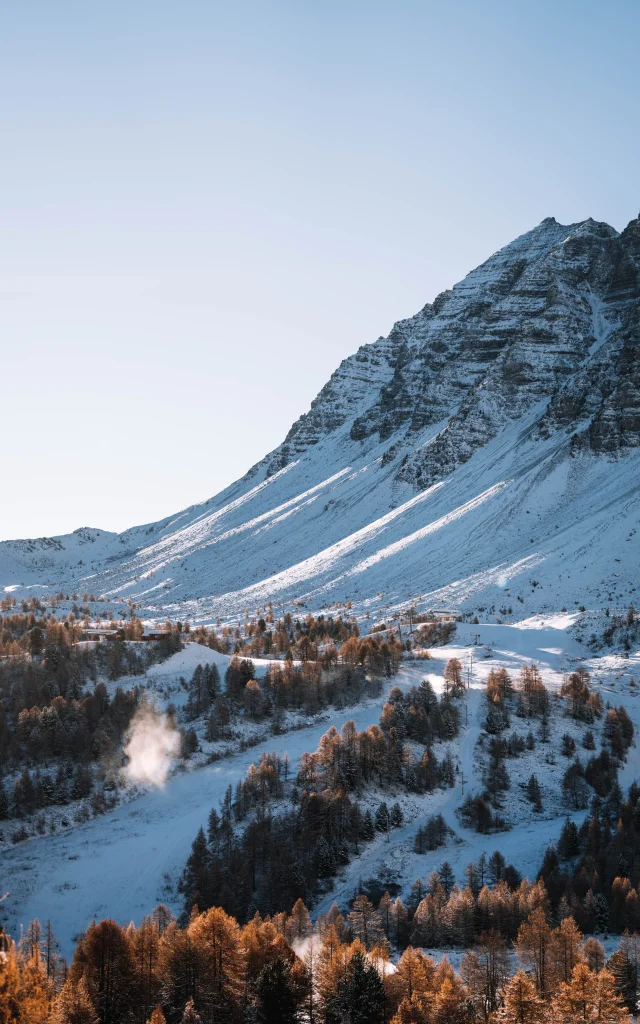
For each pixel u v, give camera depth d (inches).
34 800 6210.6
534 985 3609.7
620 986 3686.0
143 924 3961.6
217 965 3673.7
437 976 3686.0
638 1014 3622.0
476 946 3991.1
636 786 6338.6
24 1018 3043.8
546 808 6230.3
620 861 5093.5
